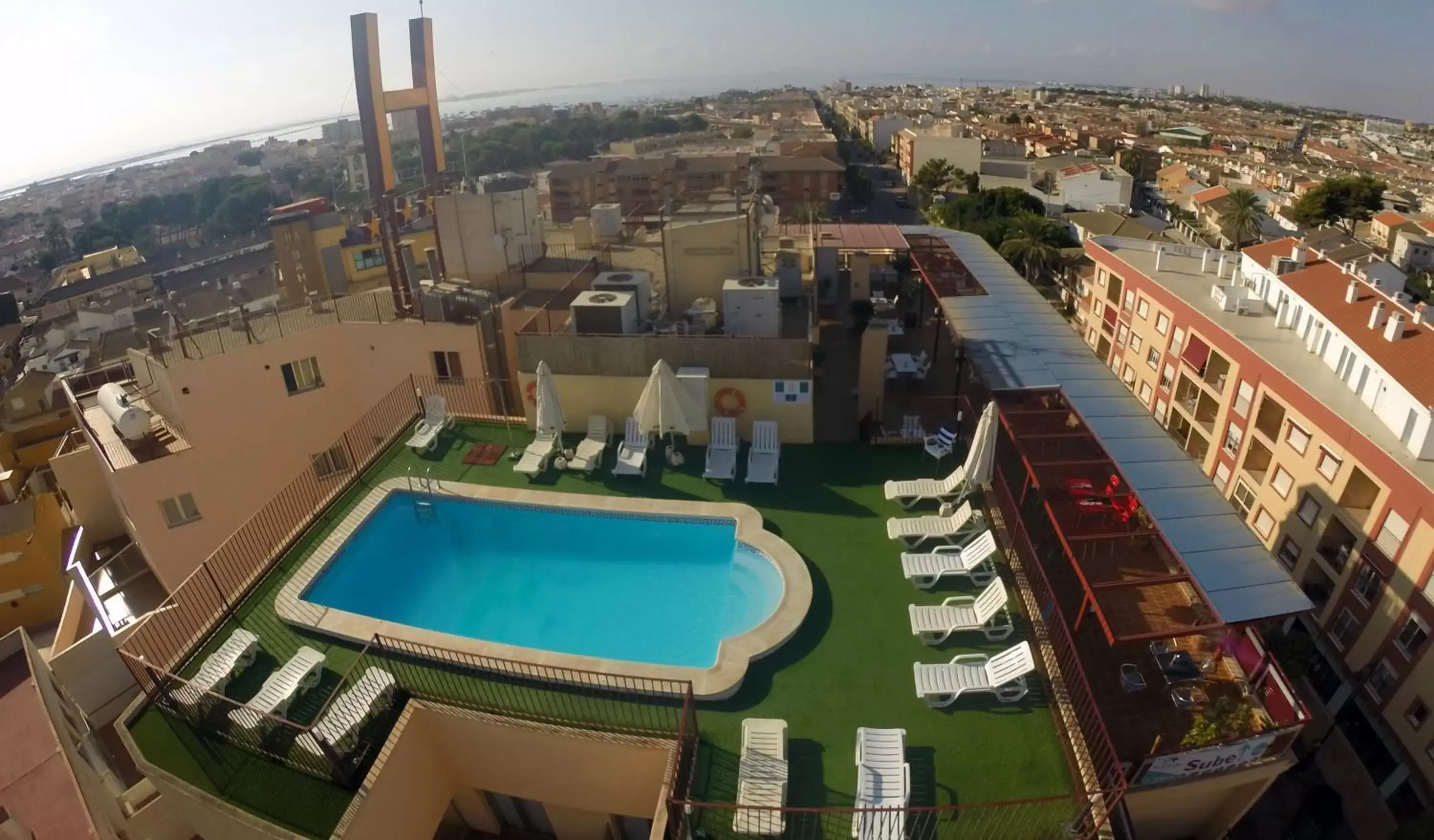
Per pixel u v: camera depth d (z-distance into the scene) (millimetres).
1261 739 13164
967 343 27703
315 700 13727
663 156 120312
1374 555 24453
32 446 48125
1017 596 15367
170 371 25078
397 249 28516
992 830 10914
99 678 19719
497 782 14305
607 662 14086
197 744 13094
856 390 26719
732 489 19781
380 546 18766
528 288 31375
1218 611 16703
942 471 20141
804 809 10633
